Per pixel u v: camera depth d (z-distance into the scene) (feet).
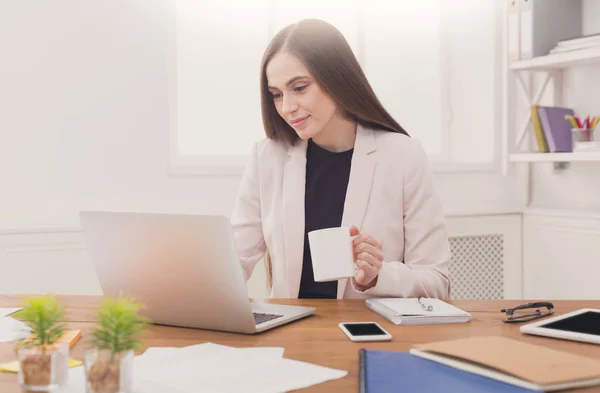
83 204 8.63
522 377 2.75
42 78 8.35
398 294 4.85
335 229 4.13
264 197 5.95
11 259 8.18
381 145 5.68
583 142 8.80
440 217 5.59
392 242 5.58
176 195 9.09
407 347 3.54
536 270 10.50
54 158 8.46
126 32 8.73
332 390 2.82
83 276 8.57
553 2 9.55
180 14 9.29
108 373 2.58
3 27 8.14
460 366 3.02
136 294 4.15
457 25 10.77
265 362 3.23
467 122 10.92
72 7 8.44
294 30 5.35
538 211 10.37
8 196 8.28
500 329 3.94
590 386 2.79
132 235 3.95
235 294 3.77
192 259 3.80
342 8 10.00
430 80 10.77
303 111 5.35
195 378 2.97
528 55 9.57
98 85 8.63
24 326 4.04
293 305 4.82
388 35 10.41
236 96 9.68
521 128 9.92
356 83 5.52
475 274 10.50
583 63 9.18
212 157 9.48
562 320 3.96
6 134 8.23
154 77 8.92
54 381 2.77
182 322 4.11
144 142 8.90
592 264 9.50
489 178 10.77
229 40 9.57
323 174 5.85
